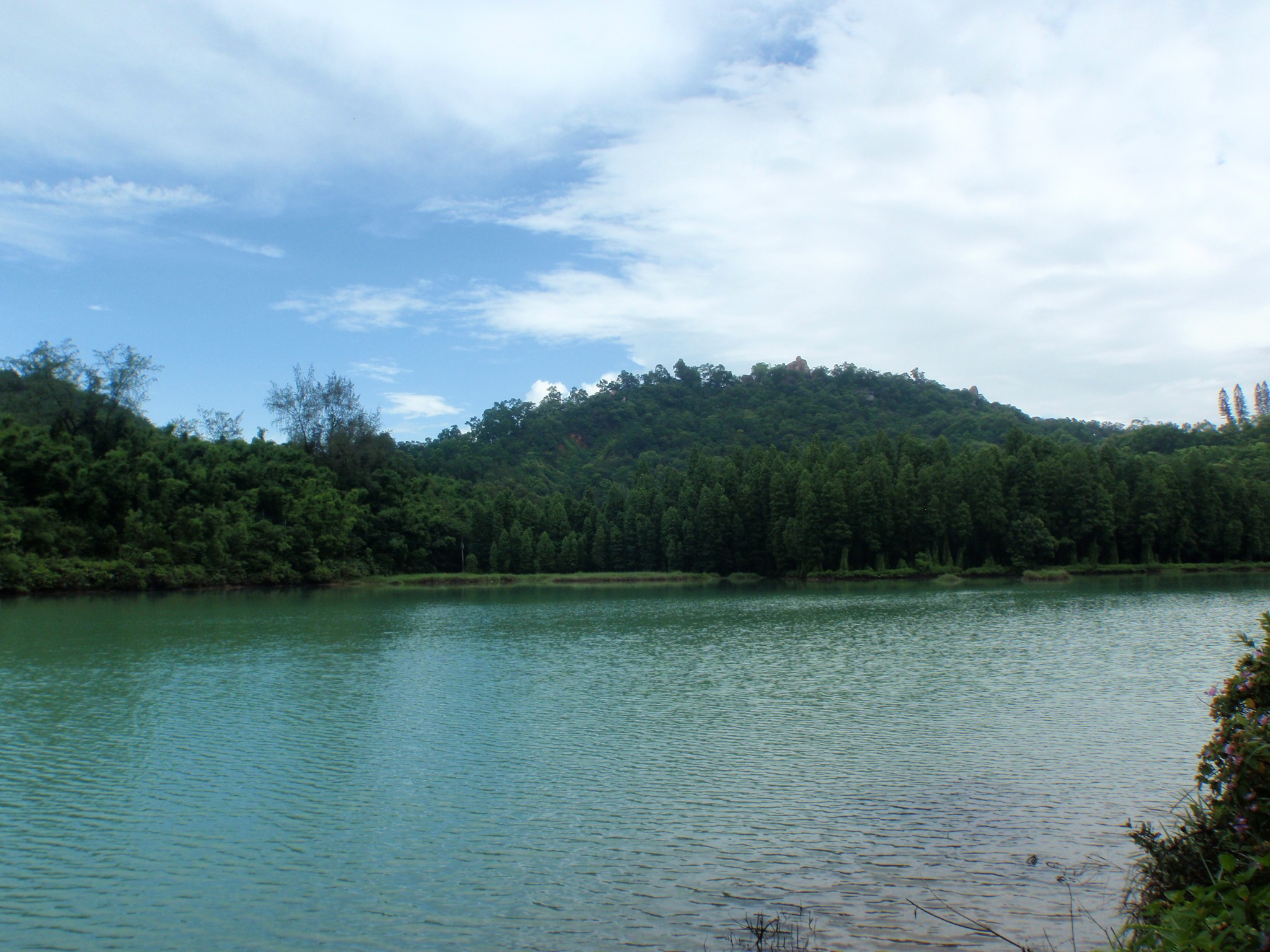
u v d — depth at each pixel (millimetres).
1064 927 13102
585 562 134750
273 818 18875
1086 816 18141
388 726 27188
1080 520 118562
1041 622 54938
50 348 113938
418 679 35719
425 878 15594
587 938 13180
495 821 18562
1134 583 99125
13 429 90938
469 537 135125
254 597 85625
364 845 17250
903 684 33344
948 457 135500
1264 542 127000
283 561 106312
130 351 107438
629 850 16750
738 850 16656
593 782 21156
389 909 14359
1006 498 119812
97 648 45531
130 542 91438
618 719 27953
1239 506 126750
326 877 15688
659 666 39094
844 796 19734
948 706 29047
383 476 132625
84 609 69375
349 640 49750
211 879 15664
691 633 52250
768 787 20531
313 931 13602
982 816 18234
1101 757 22500
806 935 13070
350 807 19547
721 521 129250
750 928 13320
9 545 82188
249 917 14117
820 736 25297
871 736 25094
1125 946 10195
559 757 23438
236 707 30188
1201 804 14898
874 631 51719
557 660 41250
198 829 18188
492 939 13203
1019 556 115438
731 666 38781
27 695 32438
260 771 22312
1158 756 22469
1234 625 51938
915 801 19344
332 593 96500
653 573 127250
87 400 106500
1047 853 16109
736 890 14828
